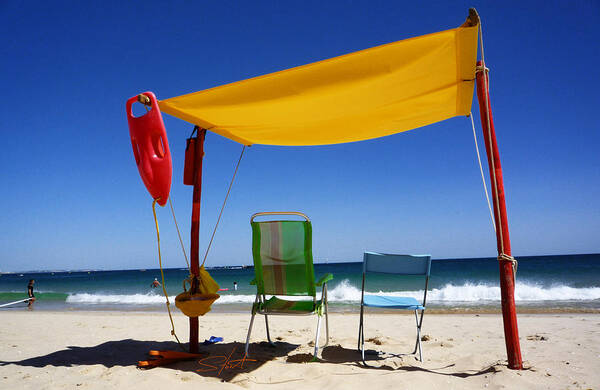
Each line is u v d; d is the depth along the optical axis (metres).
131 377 2.91
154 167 3.20
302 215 3.58
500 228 3.01
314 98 3.32
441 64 2.98
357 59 2.90
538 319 6.48
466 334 4.96
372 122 4.12
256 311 3.59
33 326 6.20
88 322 6.79
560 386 2.51
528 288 15.05
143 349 4.07
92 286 33.25
